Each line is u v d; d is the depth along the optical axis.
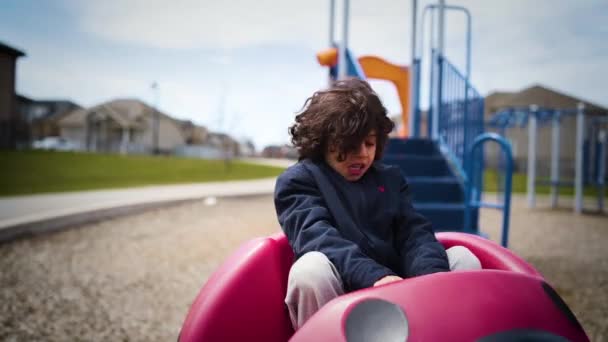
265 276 1.28
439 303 0.90
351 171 1.33
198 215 5.80
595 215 7.19
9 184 8.10
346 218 1.32
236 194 7.77
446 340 0.85
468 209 3.32
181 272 3.14
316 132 1.33
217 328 1.20
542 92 23.36
